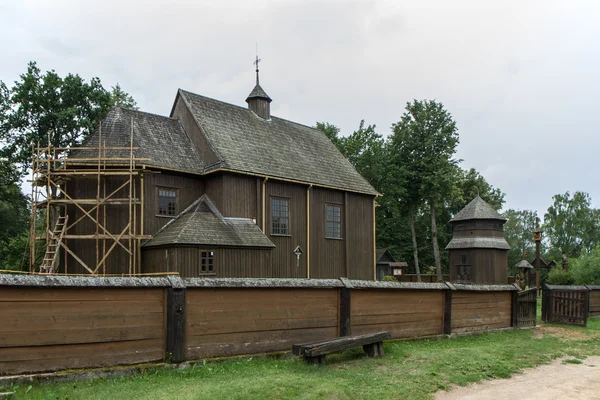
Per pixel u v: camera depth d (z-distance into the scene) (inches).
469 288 601.6
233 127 1041.5
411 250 2322.8
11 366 293.7
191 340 362.9
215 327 376.5
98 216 800.9
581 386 375.6
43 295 306.3
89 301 322.7
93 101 1376.7
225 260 818.8
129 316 338.0
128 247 818.2
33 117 1325.0
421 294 548.4
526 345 532.7
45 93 1312.7
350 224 1155.9
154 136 927.0
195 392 286.4
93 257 808.3
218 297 380.2
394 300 516.4
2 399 264.8
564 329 689.6
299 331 429.1
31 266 815.1
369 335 422.3
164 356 350.3
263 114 1173.1
